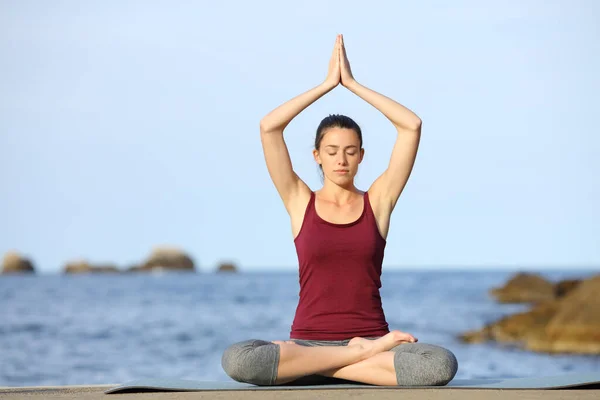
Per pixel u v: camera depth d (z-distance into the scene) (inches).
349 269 212.1
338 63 223.6
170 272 4343.0
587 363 844.0
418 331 1331.2
